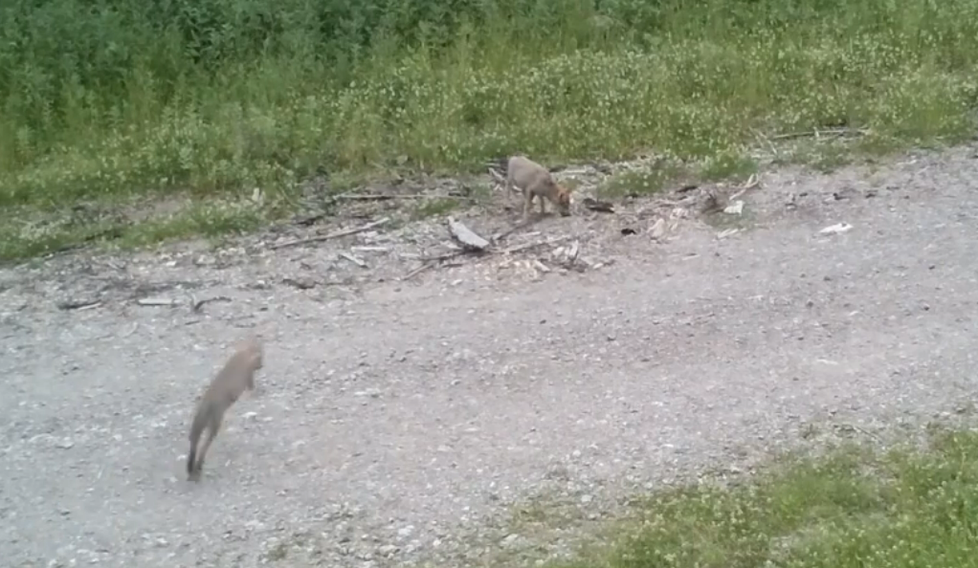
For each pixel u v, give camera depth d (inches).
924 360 307.4
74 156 471.2
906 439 274.8
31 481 272.1
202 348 331.3
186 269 383.6
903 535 233.0
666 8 589.9
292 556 244.7
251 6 557.0
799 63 533.0
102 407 302.0
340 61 532.4
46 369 322.0
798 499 249.4
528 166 407.2
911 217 395.5
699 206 412.5
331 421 292.5
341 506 260.1
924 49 550.9
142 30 544.1
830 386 297.9
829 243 379.6
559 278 366.6
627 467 269.3
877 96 504.7
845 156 450.3
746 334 325.4
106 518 258.4
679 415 288.5
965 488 247.1
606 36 572.4
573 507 256.2
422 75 521.3
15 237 406.9
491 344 326.6
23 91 508.7
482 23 575.5
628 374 308.3
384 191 442.3
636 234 395.2
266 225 415.2
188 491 267.0
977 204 402.6
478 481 267.0
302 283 369.4
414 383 308.7
